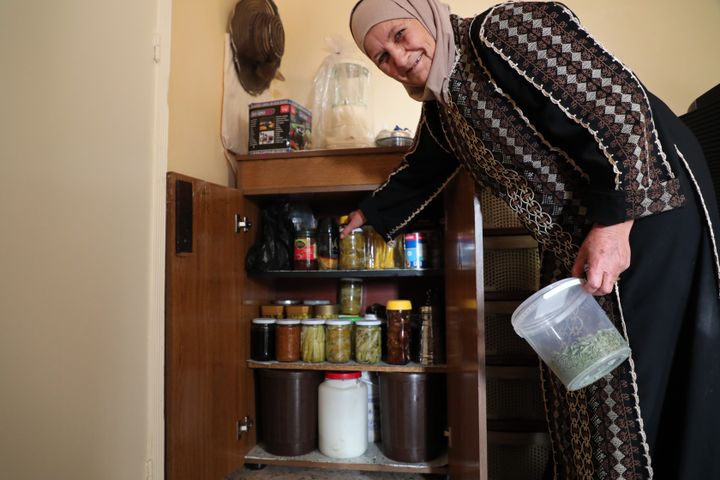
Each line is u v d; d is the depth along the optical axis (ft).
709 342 2.60
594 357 2.37
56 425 3.56
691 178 2.67
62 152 3.69
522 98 2.70
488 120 2.89
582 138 2.51
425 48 3.06
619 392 2.62
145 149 3.54
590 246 2.47
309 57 6.30
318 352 5.06
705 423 2.58
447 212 4.89
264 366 5.00
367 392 5.31
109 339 3.49
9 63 3.81
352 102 5.56
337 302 6.11
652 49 5.82
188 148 4.61
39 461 3.59
